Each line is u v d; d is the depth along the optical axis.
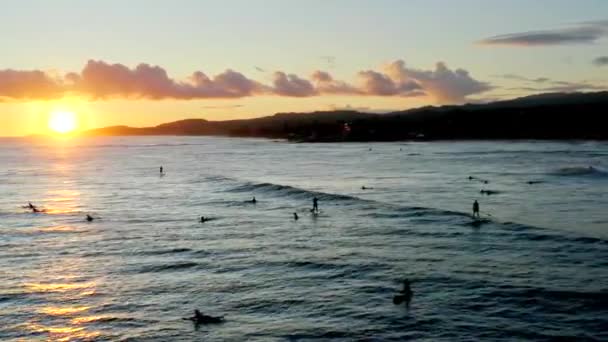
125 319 37.78
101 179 148.75
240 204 92.12
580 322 33.78
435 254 51.62
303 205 88.31
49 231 70.75
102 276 48.16
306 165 182.62
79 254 56.97
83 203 98.44
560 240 55.09
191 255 55.16
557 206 79.12
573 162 157.62
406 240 58.31
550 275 43.06
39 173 174.00
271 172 157.88
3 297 42.75
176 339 34.22
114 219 79.44
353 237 61.09
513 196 91.12
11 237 67.00
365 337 33.34
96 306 40.44
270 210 84.38
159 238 64.31
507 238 57.16
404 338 32.91
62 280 47.16
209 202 95.94
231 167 183.00
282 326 35.53
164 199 102.12
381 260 50.19
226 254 55.06
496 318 35.09
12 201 103.25
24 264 53.03
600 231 59.59
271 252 55.22
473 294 39.69
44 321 37.84
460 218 69.94
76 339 34.78
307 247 56.88
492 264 47.09
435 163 172.38
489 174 131.00
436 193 98.00
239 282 45.22
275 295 41.53
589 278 41.81
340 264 49.41
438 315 36.09
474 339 32.19
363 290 41.88
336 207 84.56
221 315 37.88
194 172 165.12
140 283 45.78
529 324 33.88
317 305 39.03
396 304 38.50
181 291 43.38
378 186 112.50
